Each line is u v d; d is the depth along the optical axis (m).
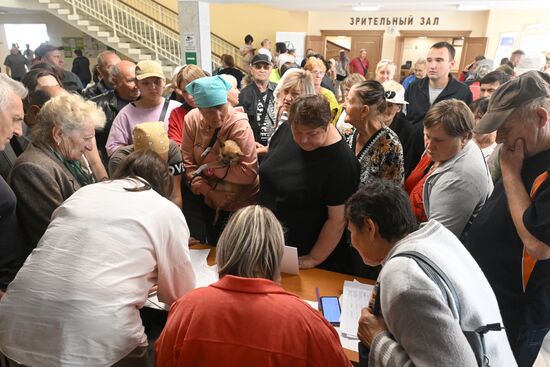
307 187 1.53
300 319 0.78
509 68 3.57
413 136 2.35
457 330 0.73
